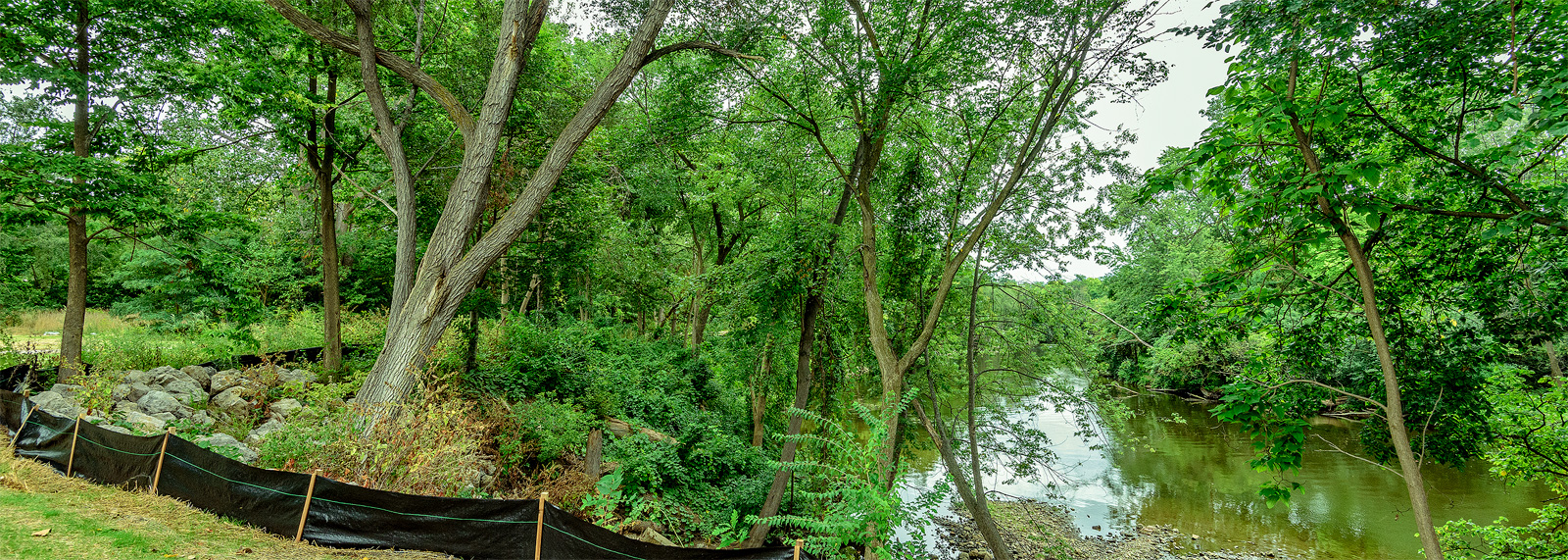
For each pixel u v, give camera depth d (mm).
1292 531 16984
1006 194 13445
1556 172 7594
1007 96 13789
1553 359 10344
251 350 15047
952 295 16906
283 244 21906
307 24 10820
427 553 6043
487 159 10977
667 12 11961
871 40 12938
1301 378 8141
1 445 8258
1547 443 8922
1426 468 20422
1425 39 6277
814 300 14898
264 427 9906
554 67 15766
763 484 15125
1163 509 19234
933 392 16375
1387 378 6898
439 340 11109
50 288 25031
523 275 15203
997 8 11781
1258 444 7688
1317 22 6125
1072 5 11594
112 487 7059
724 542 6680
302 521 6164
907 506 7113
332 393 11000
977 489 14578
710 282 15609
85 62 10609
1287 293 8617
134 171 11703
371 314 20328
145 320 20359
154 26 11016
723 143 17344
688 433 16141
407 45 14055
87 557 5168
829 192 16609
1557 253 7270
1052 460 16672
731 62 13336
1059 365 16438
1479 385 8062
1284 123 6258
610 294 26562
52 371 10898
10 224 9695
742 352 15344
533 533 5832
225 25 11766
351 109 15312
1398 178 8438
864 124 13656
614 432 14086
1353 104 6441
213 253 12242
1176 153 7316
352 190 17844
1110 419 15852
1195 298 8844
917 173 15367
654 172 17938
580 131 11453
